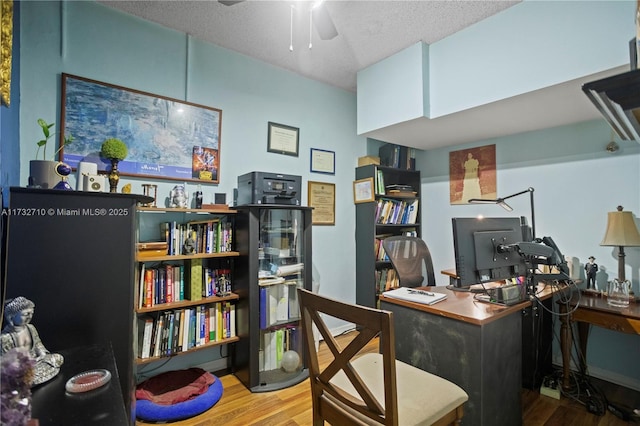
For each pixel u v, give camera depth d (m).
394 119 2.64
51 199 1.33
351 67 2.93
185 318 2.12
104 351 1.22
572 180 2.59
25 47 1.83
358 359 1.52
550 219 2.71
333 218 3.32
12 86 1.63
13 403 0.56
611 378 2.36
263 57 2.75
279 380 2.28
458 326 1.45
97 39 2.06
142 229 2.18
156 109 2.26
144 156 2.20
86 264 1.39
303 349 2.51
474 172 3.26
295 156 3.03
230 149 2.61
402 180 3.75
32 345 0.98
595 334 2.45
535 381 2.23
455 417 1.22
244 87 2.70
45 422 0.73
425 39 2.45
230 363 2.47
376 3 2.04
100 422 0.74
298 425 1.80
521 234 1.94
